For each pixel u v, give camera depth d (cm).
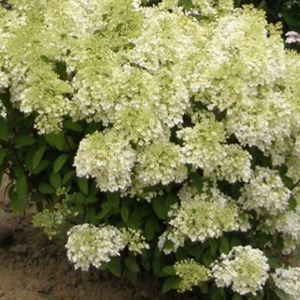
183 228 142
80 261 140
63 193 144
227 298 151
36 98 136
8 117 149
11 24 153
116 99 138
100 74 139
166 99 141
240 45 146
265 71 144
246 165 141
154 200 146
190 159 137
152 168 137
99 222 149
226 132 145
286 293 150
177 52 144
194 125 149
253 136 141
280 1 243
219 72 141
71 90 138
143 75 139
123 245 143
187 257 150
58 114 138
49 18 150
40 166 148
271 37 151
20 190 151
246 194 150
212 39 154
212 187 149
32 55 141
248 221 154
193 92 145
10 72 144
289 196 150
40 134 144
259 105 144
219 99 142
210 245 146
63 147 145
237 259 140
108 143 133
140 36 145
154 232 150
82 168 135
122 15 150
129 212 148
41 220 147
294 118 149
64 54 147
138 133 136
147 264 154
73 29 150
